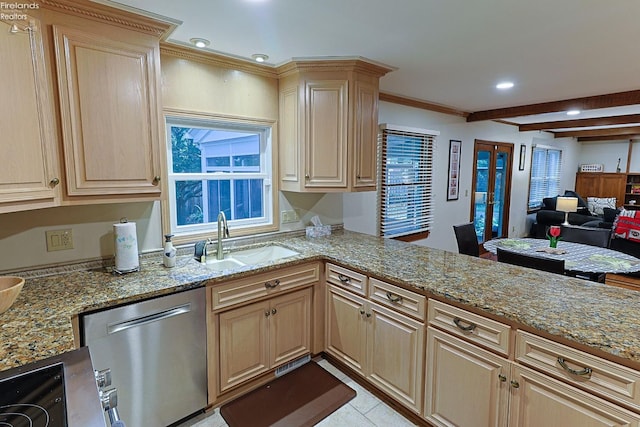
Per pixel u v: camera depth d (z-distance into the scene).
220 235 2.52
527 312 1.43
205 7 1.72
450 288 1.73
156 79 1.89
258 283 2.16
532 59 2.52
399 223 4.18
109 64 1.72
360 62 2.54
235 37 2.11
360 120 2.67
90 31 1.65
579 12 1.76
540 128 5.82
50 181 1.55
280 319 2.33
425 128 4.33
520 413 1.45
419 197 4.41
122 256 1.94
